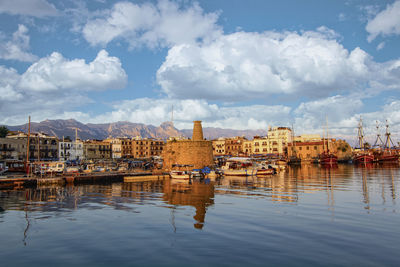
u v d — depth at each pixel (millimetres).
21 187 57594
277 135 167750
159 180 73562
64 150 123500
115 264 17281
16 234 23516
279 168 94938
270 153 155875
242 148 167875
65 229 24844
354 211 30078
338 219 26797
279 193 43938
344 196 39656
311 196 40250
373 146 166250
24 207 35094
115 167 106375
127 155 162625
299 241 20781
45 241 21672
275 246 19859
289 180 65250
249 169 86625
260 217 28016
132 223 26547
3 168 78250
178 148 94375
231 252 18859
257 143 163500
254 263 17125
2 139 109250
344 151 180500
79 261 17828
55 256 18688
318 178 68250
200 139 96000
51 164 74438
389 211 29938
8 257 18609
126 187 57188
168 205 35438
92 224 26391
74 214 30734
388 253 18391
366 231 22922
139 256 18453
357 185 52219
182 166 91562
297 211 30453
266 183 59969
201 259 17797
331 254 18328
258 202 36344
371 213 29125
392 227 23984
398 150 170625
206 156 93250
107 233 23500
